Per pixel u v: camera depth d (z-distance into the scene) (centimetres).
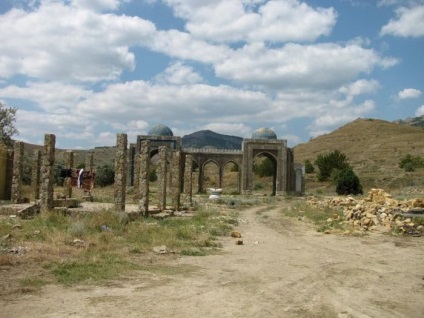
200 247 1666
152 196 5166
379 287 1085
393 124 15862
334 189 7962
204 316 798
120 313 802
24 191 3991
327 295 987
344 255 1584
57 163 6347
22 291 928
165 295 941
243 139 7219
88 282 1035
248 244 1822
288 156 7369
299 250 1694
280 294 981
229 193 7106
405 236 2125
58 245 1430
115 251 1441
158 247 1527
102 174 7188
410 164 8819
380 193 3294
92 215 2127
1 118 5194
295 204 4378
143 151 2673
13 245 1386
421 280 1184
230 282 1090
